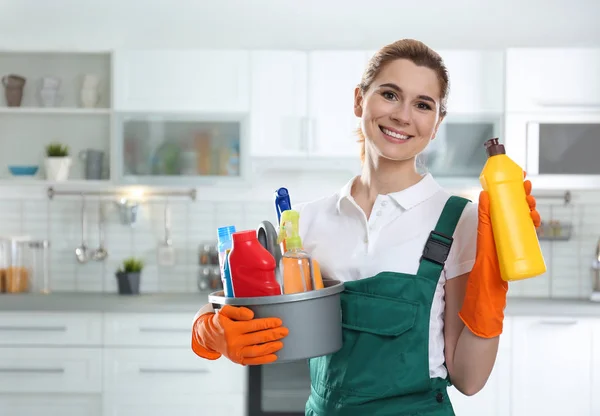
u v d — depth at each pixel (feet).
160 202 14.03
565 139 12.75
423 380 4.28
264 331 3.95
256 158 12.96
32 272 13.52
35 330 12.00
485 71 12.80
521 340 11.85
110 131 13.47
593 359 11.81
